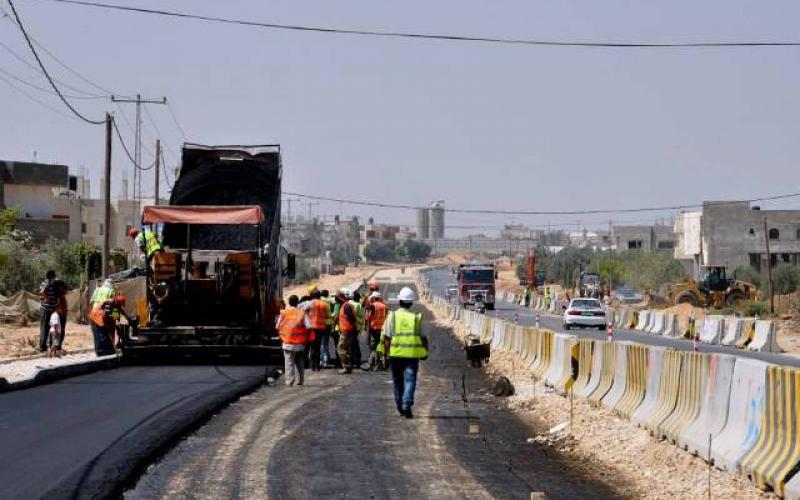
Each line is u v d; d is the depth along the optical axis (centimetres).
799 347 9838
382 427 3919
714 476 2898
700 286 18250
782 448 2645
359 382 5862
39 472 2838
